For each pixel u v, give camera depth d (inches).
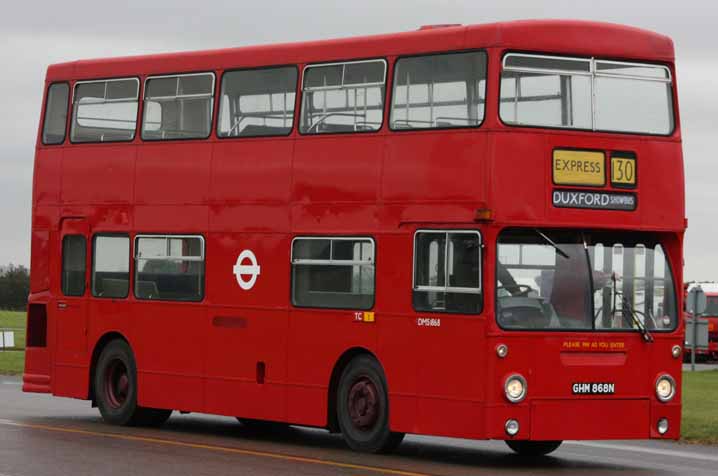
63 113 957.2
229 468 677.3
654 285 740.0
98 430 872.9
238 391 835.4
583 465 732.7
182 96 878.4
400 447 811.4
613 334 725.3
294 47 814.5
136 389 901.2
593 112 727.7
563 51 724.0
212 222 853.2
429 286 733.9
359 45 778.2
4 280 4180.6
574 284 723.4
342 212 778.8
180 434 862.5
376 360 765.3
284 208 811.4
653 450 820.0
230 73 850.8
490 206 706.8
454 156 724.7
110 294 919.0
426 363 733.9
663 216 738.8
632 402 727.7
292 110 812.6
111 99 924.6
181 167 874.1
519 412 708.0
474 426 711.7
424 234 737.6
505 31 716.0
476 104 718.5
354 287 772.0
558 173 717.3
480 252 711.7
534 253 717.9
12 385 1298.0
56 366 953.5
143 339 896.3
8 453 725.3
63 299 949.8
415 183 741.9
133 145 906.1
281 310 810.8
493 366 706.2
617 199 728.3
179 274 874.1
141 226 897.5
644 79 741.3
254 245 827.4
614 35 735.1
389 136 757.3
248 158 834.2
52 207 957.8
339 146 783.1
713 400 1122.7
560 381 714.8
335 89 789.2
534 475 677.9
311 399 794.2
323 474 658.8
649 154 737.6
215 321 850.1
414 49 749.9
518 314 713.0
